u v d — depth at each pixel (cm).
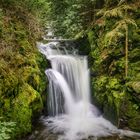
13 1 890
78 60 952
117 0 849
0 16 777
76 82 913
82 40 1045
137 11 805
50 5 1269
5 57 699
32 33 944
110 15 785
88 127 745
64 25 1245
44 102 795
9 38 760
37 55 845
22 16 924
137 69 735
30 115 664
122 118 700
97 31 923
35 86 738
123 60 765
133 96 691
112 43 789
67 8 1231
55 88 851
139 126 677
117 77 765
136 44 777
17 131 612
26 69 729
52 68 902
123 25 736
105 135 687
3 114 596
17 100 647
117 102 707
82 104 886
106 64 821
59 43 1062
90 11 1051
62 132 709
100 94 809
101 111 827
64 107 862
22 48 786
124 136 675
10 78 652
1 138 444
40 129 722
